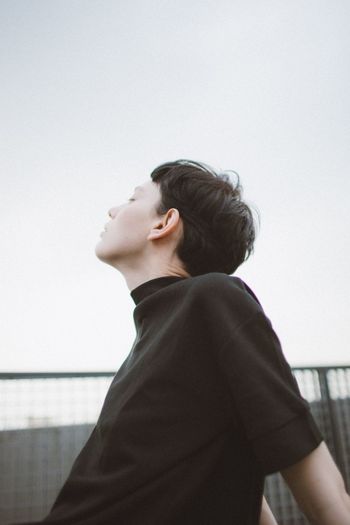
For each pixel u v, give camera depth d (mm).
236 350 634
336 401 2574
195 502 639
